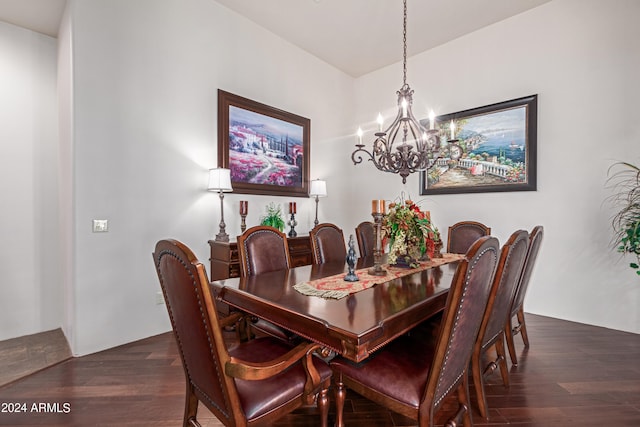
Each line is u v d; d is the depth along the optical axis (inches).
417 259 90.1
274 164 148.0
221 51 127.7
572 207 120.9
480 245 43.2
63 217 107.7
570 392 73.9
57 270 120.8
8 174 110.9
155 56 108.6
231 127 130.3
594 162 116.1
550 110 125.6
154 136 108.5
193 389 51.6
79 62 91.6
